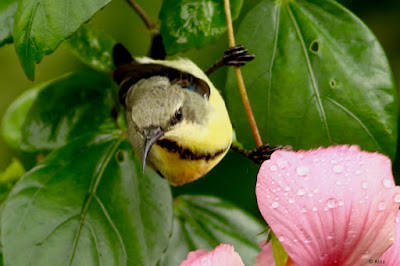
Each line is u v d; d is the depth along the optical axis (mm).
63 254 409
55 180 419
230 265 366
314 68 426
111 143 433
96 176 424
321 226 367
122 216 419
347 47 426
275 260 373
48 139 441
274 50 428
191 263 365
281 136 426
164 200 424
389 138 423
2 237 409
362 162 370
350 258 367
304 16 429
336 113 424
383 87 423
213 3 423
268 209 367
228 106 427
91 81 445
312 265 367
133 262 413
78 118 443
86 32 436
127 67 438
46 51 396
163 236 418
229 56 427
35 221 412
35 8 398
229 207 444
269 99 427
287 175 369
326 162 370
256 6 431
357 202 367
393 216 366
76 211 415
